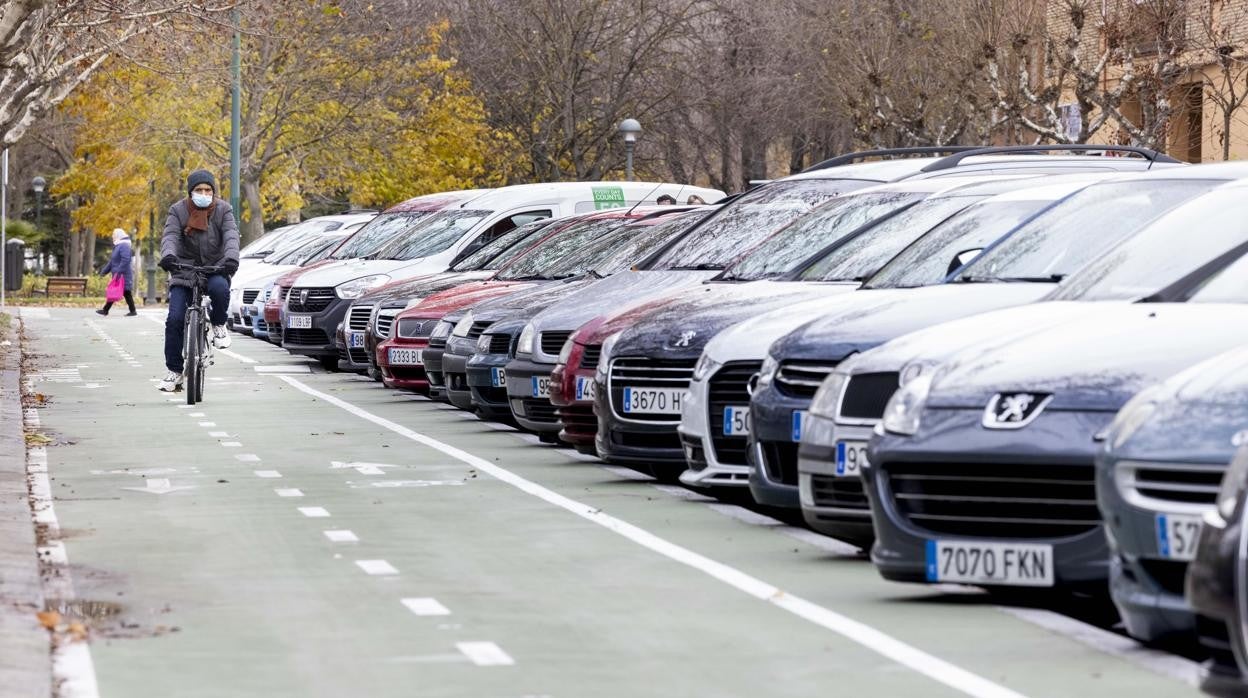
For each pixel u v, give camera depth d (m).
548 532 28.25
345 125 154.25
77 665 18.75
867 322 26.66
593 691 17.50
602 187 69.06
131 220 187.62
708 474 30.02
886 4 120.25
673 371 32.75
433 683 17.91
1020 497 20.48
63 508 31.06
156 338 89.81
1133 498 17.50
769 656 19.06
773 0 143.88
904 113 118.88
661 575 24.23
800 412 26.50
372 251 72.88
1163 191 28.64
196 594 22.91
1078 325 21.78
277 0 123.38
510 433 44.84
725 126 151.25
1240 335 20.55
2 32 62.22
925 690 17.38
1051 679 17.77
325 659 19.06
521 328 43.75
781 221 39.81
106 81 138.62
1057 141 96.06
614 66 149.38
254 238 154.75
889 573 21.23
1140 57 102.94
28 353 77.12
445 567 24.95
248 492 33.31
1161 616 17.38
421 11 153.50
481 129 157.00
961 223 30.89
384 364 56.84
